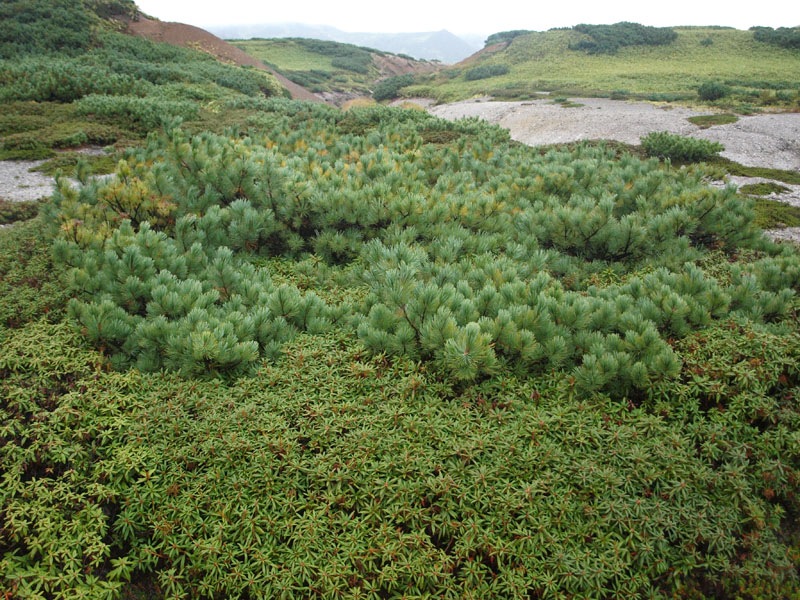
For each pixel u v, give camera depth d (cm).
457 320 523
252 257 812
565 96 3469
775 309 576
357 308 625
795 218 1129
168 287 595
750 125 2030
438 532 384
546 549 365
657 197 920
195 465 426
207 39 4216
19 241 856
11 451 417
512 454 416
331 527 379
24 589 332
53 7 3366
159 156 964
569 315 527
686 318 547
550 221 814
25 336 567
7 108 1962
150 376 512
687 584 363
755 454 420
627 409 459
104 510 407
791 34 4647
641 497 393
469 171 1139
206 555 367
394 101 4734
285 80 4597
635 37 5284
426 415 457
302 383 495
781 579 353
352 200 792
